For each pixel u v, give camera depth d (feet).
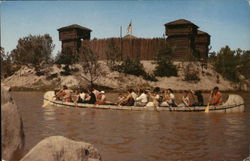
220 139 17.84
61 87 42.11
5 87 12.47
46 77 39.99
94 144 16.72
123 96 39.60
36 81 38.75
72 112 32.94
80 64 43.29
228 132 19.92
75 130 21.21
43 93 39.96
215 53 35.22
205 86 36.76
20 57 30.99
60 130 21.12
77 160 10.97
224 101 35.37
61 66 41.42
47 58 35.32
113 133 20.24
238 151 14.99
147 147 16.21
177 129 21.88
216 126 23.12
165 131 21.17
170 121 26.50
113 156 14.46
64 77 42.68
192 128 22.08
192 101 36.32
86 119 27.27
